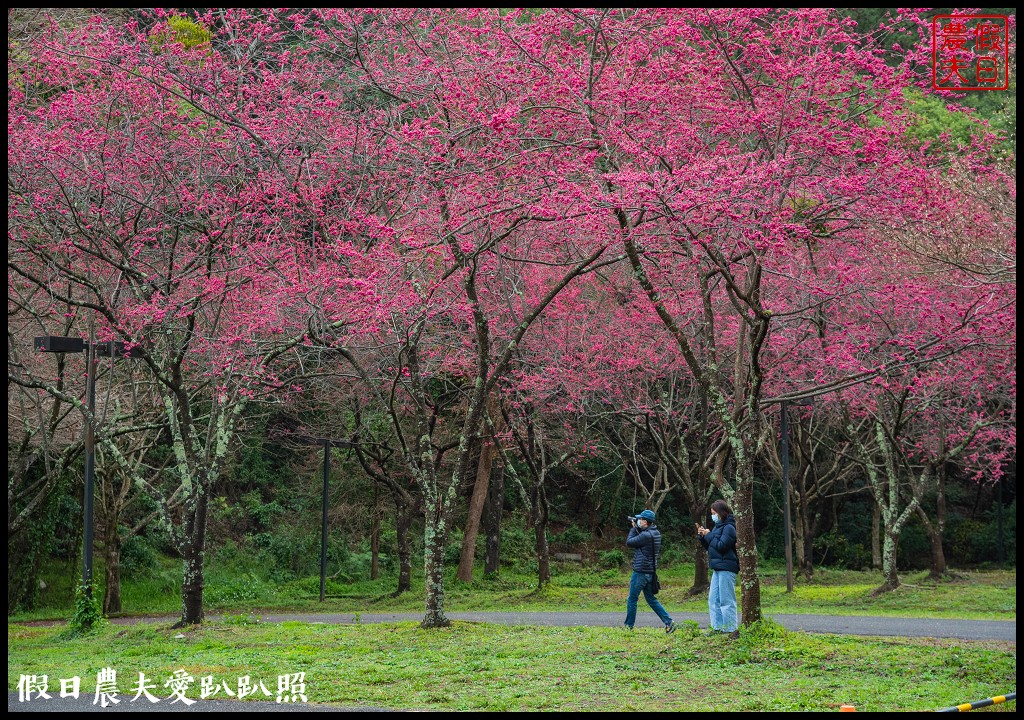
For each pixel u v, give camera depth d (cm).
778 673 1059
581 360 2348
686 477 2367
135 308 1650
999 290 1559
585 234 1605
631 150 1216
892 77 1298
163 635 1612
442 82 1583
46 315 1966
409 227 1633
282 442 3306
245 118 1644
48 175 1628
